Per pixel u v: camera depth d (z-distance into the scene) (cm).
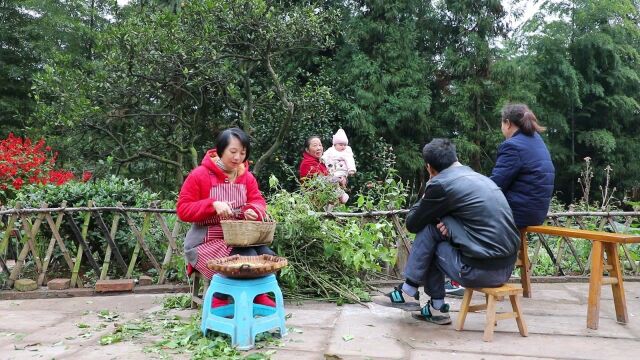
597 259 349
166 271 468
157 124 847
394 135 1209
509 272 327
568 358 286
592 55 1508
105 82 732
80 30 1344
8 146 705
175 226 473
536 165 387
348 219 459
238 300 297
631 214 545
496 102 1341
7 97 1456
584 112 1584
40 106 781
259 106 884
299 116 880
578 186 1616
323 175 510
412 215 347
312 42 759
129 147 884
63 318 367
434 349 299
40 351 291
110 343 305
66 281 453
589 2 1487
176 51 696
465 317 342
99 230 499
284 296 417
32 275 497
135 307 400
